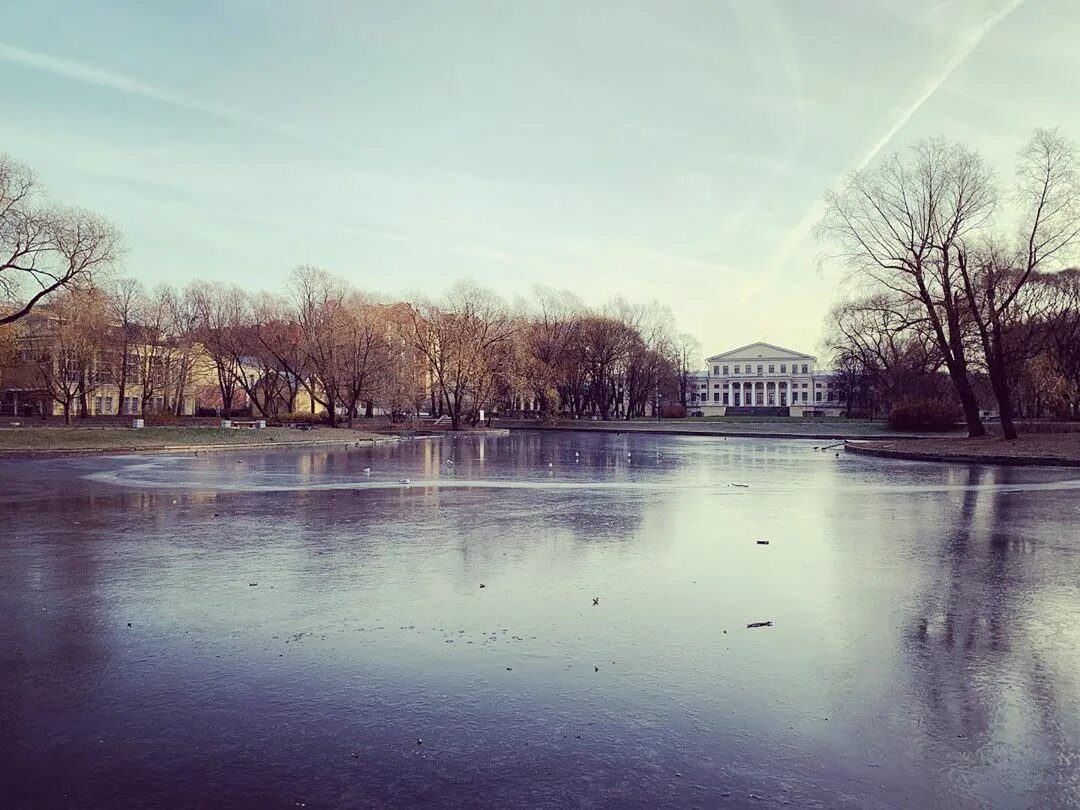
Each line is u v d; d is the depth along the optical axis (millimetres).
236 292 69375
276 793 3660
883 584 8039
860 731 4379
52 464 25469
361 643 6008
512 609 7023
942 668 5434
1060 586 7953
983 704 4781
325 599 7383
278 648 5883
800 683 5141
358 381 56094
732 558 9445
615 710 4676
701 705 4754
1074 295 44500
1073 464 25453
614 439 53344
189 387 81562
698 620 6660
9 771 3889
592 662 5562
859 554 9719
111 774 3859
